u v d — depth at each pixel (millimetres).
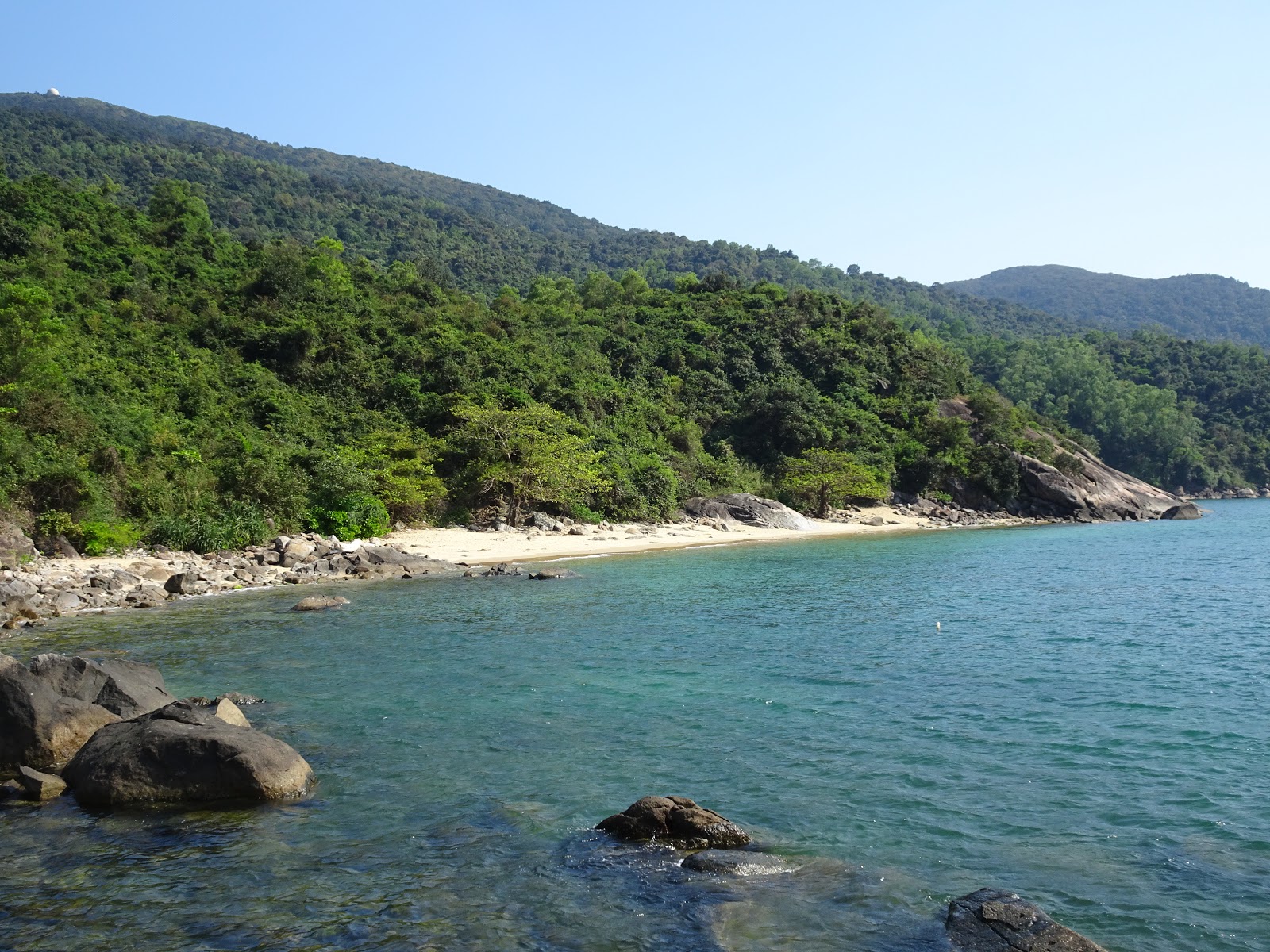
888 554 50125
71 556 37844
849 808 12586
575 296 117312
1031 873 10586
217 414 55125
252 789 13008
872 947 8883
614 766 14445
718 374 92125
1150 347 192000
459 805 12859
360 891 10250
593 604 31391
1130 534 66625
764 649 23500
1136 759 14594
